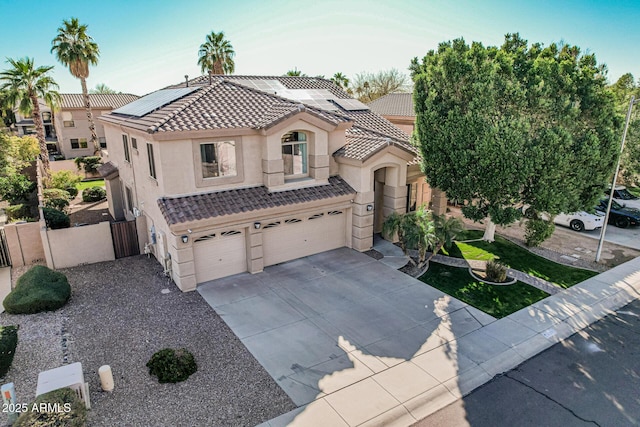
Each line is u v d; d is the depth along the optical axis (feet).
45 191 89.61
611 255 66.59
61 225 66.95
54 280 49.21
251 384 35.09
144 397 33.22
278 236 59.26
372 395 34.12
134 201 70.49
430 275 57.21
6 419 30.63
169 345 40.40
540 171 54.34
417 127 62.49
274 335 42.50
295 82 90.43
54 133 197.06
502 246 68.95
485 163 54.24
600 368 38.42
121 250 62.80
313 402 33.17
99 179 130.62
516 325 45.21
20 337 41.24
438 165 60.49
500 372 37.55
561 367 38.47
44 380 30.71
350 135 69.36
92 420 30.68
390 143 61.52
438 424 31.45
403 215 60.13
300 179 61.62
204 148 53.47
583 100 54.39
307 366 37.68
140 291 51.65
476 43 55.62
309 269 58.44
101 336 41.78
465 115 55.16
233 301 49.29
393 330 43.78
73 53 130.41
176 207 50.93
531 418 32.14
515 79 54.44
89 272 57.52
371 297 50.78
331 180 64.03
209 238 53.26
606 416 32.48
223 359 38.37
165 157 50.90
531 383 36.17
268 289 52.39
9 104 110.52
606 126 55.42
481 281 55.67
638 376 37.35
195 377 35.78
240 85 69.00
